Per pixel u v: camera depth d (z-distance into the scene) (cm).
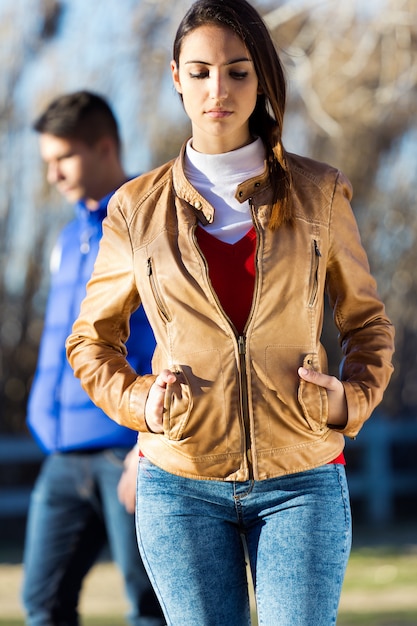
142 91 1436
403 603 960
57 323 568
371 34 1178
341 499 366
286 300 364
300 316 366
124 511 531
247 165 376
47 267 1592
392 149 1485
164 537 364
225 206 375
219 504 365
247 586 371
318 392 361
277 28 1089
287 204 369
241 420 359
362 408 367
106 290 394
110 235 390
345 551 362
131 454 520
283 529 359
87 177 585
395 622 850
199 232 373
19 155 1555
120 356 398
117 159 594
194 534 363
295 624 349
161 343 373
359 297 387
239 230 372
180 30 373
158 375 371
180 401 360
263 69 370
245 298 366
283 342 363
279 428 360
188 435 361
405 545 1444
